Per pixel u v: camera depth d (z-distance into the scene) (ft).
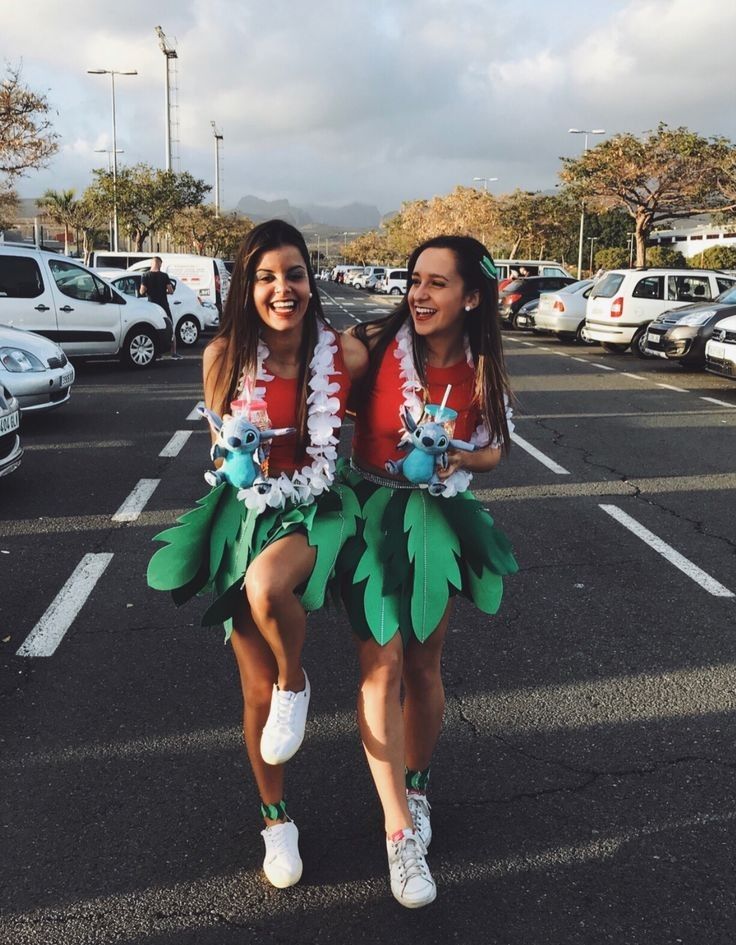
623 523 20.61
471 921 7.96
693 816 9.57
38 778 10.07
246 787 9.98
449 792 9.95
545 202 189.98
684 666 13.19
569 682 12.64
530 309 78.84
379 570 8.04
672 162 115.96
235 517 8.25
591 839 9.15
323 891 8.33
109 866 8.63
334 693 12.25
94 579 16.42
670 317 51.29
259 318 7.95
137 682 12.43
